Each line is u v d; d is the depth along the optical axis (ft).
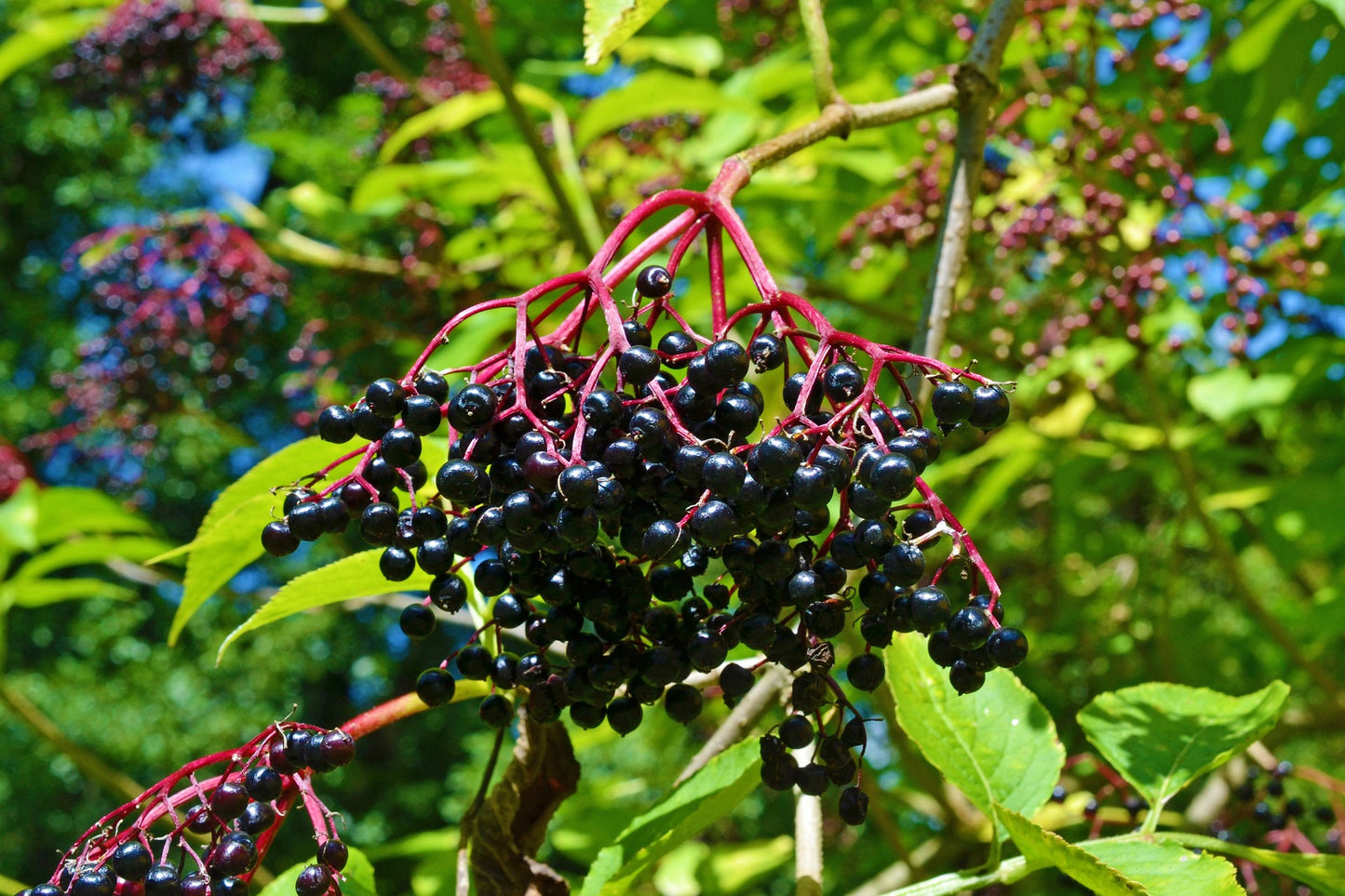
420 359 4.68
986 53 6.85
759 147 5.50
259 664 44.39
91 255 14.79
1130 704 6.48
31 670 46.78
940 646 4.49
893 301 14.65
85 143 43.14
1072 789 12.55
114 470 16.11
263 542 4.67
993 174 10.51
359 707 50.93
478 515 4.58
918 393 6.61
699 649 4.42
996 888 12.26
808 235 15.99
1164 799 6.04
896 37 13.78
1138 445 13.64
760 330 4.93
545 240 14.60
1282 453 15.93
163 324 14.80
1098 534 20.21
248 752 5.00
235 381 15.71
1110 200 10.16
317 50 40.81
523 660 4.83
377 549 5.59
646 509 4.42
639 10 5.41
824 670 4.52
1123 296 10.18
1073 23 10.71
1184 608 18.90
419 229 14.87
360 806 46.55
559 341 4.89
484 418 4.40
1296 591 19.26
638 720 4.78
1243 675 17.29
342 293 15.55
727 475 4.07
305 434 15.48
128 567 13.93
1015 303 12.00
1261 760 10.03
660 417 4.30
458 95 15.55
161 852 4.77
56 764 41.14
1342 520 12.49
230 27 15.97
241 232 14.93
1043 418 13.30
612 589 4.54
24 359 44.65
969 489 16.33
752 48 15.87
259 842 4.99
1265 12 11.14
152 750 41.88
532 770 5.85
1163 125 11.73
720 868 13.97
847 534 4.25
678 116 14.35
